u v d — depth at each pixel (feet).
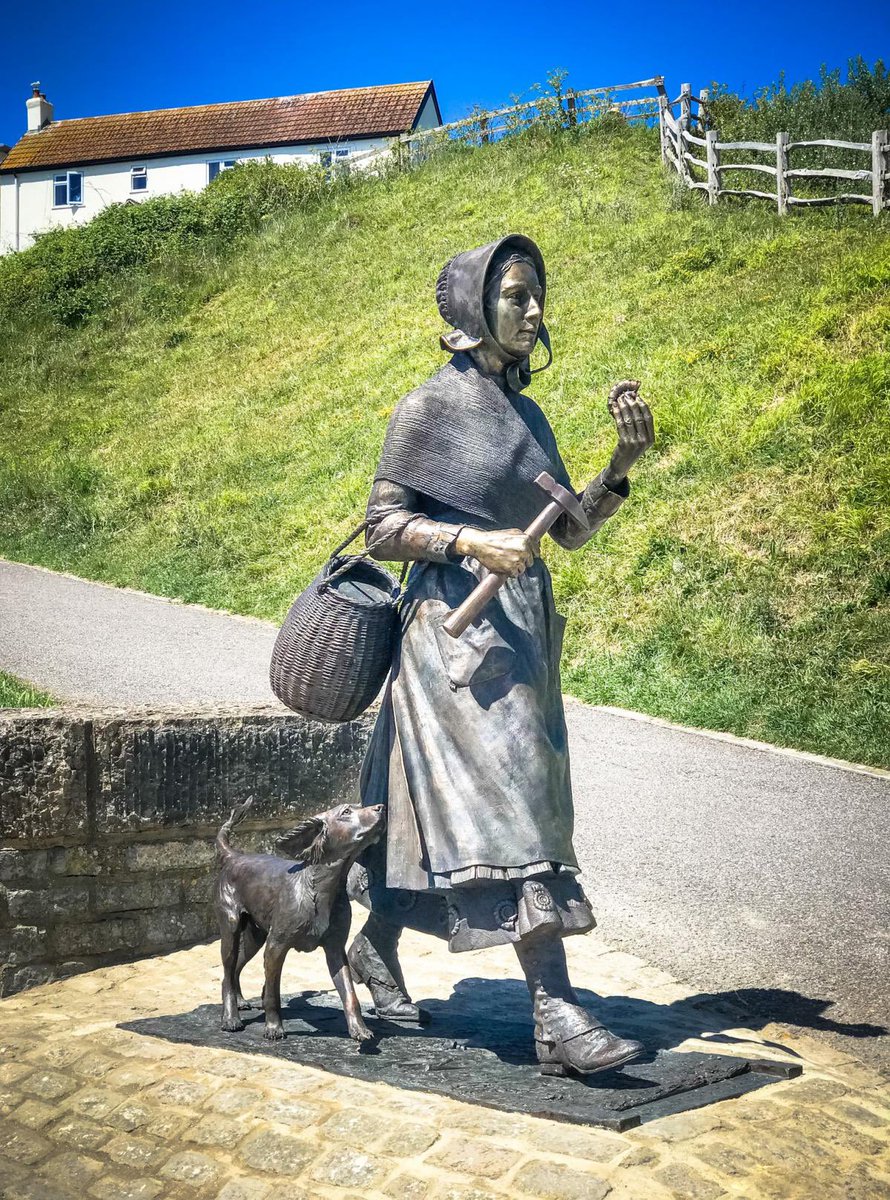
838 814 24.38
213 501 55.83
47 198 139.54
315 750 18.19
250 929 13.15
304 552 48.78
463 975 15.88
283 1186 10.17
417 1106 10.94
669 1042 13.29
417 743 12.15
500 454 12.48
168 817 16.99
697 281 55.57
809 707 30.32
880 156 55.72
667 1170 9.75
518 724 11.81
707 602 34.99
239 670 36.24
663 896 19.84
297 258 83.46
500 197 78.89
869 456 36.78
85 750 16.37
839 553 34.22
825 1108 11.18
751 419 41.57
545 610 12.69
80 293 88.99
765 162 67.72
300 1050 12.34
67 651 38.27
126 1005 14.97
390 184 89.51
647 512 39.75
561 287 61.31
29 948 16.35
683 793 25.81
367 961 13.58
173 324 82.28
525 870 11.41
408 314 68.49
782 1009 15.43
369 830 12.03
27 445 69.82
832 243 53.67
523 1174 9.77
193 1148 10.84
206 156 134.00
